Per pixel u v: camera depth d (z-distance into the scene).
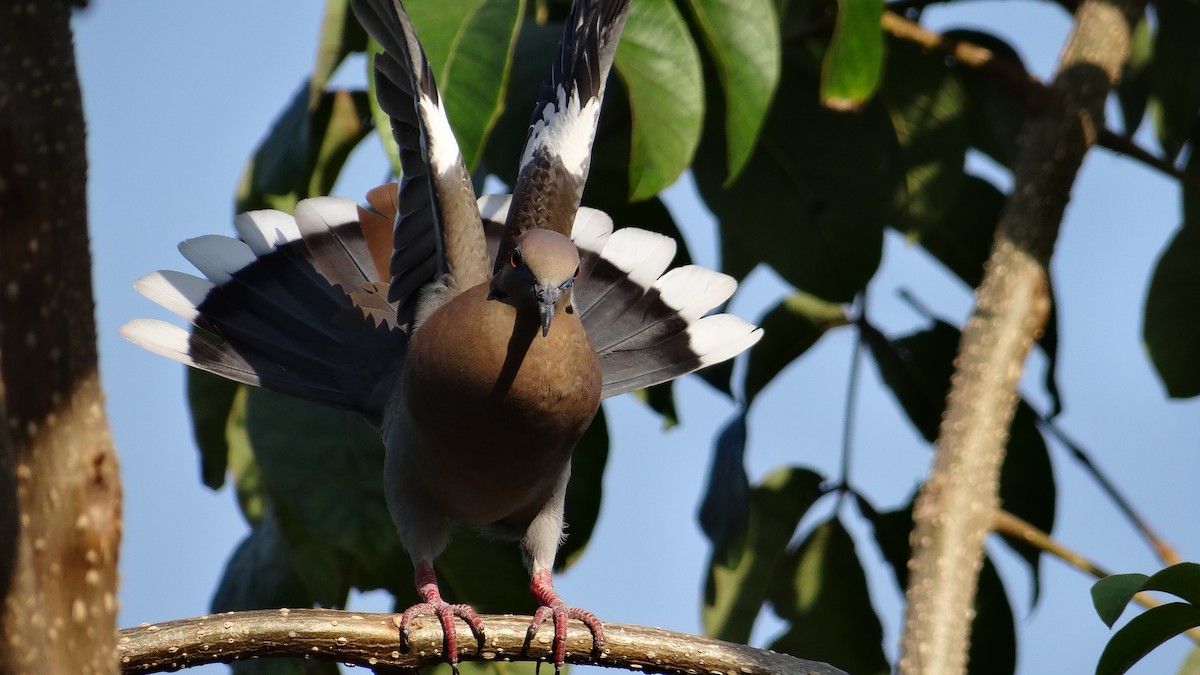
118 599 4.19
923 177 9.34
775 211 9.32
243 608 8.58
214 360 7.99
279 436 8.20
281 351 8.17
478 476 7.60
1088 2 8.69
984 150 10.32
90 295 4.07
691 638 6.89
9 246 3.92
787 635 9.31
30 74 3.86
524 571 8.86
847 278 9.30
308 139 8.79
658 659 6.86
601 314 8.77
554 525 8.24
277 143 8.88
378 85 7.05
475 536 8.86
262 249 8.44
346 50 7.99
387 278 8.56
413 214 7.78
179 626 6.11
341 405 8.14
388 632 6.64
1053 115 8.31
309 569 8.60
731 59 7.19
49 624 4.05
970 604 7.14
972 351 7.72
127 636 6.00
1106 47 8.48
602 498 8.82
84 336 4.07
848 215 9.30
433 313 7.63
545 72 8.52
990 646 9.18
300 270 8.45
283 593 8.58
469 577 8.86
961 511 7.29
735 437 9.01
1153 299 9.77
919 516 7.34
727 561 8.65
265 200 8.89
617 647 6.91
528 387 7.24
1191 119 10.30
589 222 9.05
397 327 8.30
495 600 8.86
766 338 9.67
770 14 7.19
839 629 9.30
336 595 8.62
